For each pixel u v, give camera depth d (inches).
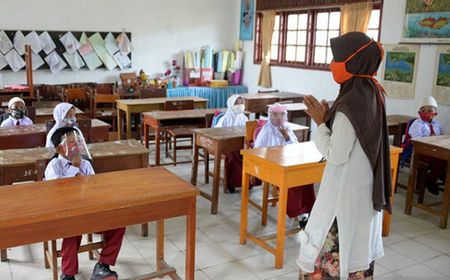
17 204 74.4
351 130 68.5
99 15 295.3
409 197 149.7
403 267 113.2
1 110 187.3
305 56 279.4
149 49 316.5
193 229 86.8
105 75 305.1
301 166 104.5
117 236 93.9
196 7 327.6
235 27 341.4
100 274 93.6
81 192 81.3
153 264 110.6
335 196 72.7
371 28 235.1
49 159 108.0
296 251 119.6
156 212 81.8
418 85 208.4
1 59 271.4
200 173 190.5
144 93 243.3
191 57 326.0
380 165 71.4
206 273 107.2
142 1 307.4
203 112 199.9
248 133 145.3
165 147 229.0
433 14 197.3
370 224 73.9
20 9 272.1
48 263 106.3
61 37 285.3
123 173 94.0
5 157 112.3
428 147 141.4
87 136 147.8
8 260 110.5
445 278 108.2
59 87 279.7
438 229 139.0
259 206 139.1
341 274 73.5
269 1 303.1
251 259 114.7
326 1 256.4
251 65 330.3
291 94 271.0
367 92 69.3
